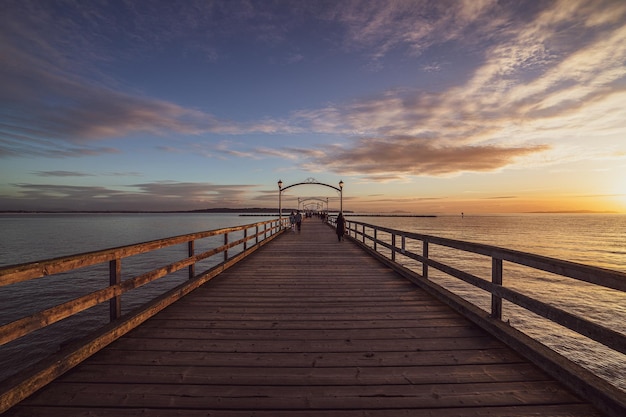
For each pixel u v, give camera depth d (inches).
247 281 270.1
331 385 107.7
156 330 154.6
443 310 189.9
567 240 2566.4
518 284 1020.5
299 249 506.0
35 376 99.7
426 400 99.1
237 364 121.4
